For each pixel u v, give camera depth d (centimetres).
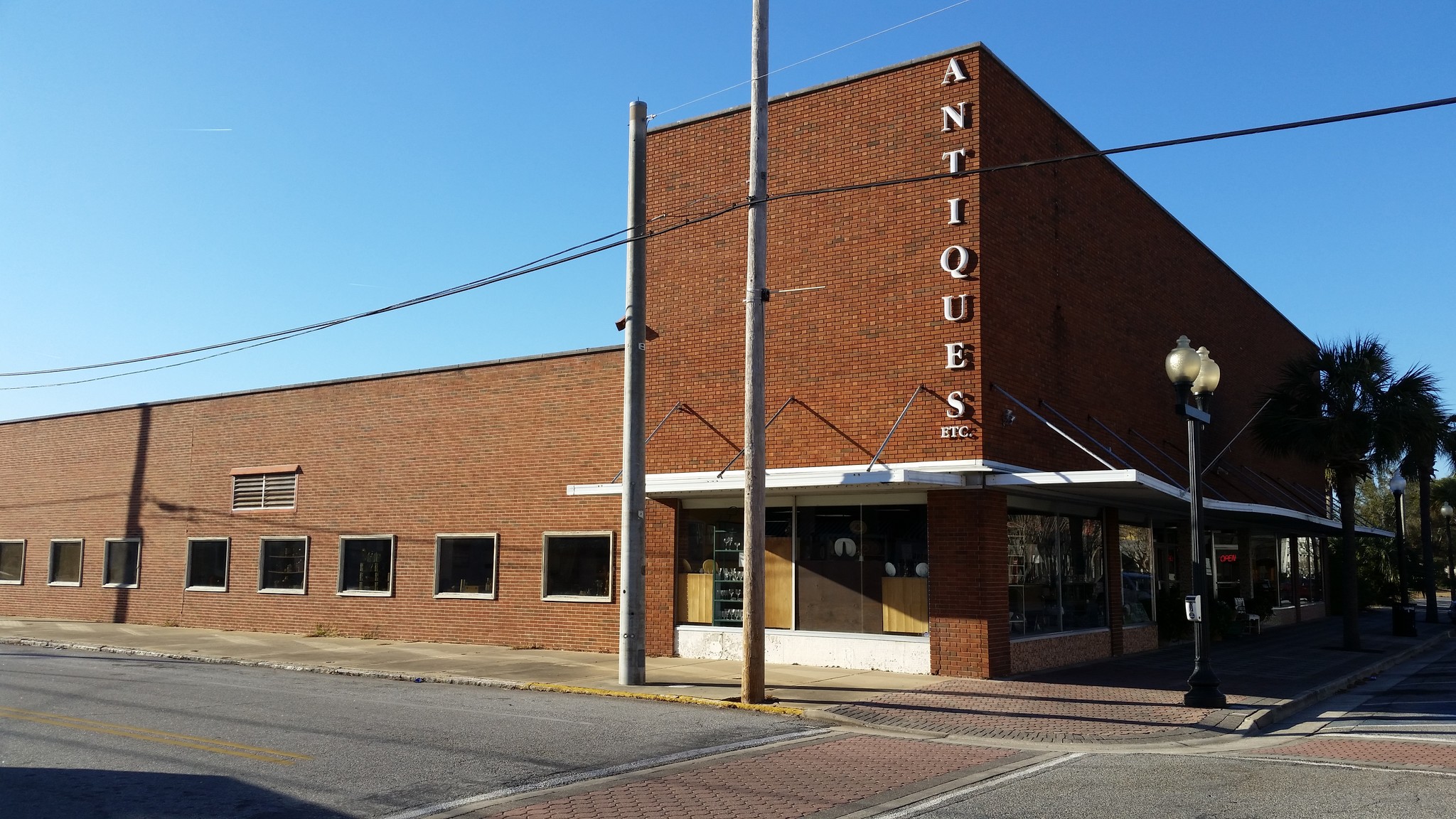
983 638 1636
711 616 1939
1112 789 926
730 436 1903
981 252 1684
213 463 2800
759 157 1492
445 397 2383
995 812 841
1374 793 900
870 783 959
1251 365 3120
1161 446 2378
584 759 1048
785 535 1853
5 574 3300
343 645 2259
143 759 1012
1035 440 1805
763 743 1167
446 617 2308
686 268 1997
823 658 1781
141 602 2908
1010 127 1808
